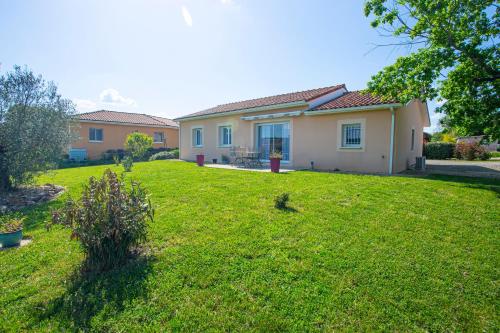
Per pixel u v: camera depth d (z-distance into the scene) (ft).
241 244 13.70
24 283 11.00
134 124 87.61
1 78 25.35
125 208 11.96
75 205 11.64
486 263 11.91
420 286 10.23
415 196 22.58
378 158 38.32
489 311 8.97
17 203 23.53
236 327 8.32
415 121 52.54
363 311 8.93
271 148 52.60
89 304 9.55
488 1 30.91
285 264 11.73
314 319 8.61
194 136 69.92
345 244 13.62
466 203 20.49
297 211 18.84
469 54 32.01
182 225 16.42
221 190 25.75
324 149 44.06
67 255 13.24
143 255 12.82
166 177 34.30
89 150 79.30
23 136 25.75
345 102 43.65
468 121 35.73
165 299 9.62
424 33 35.27
